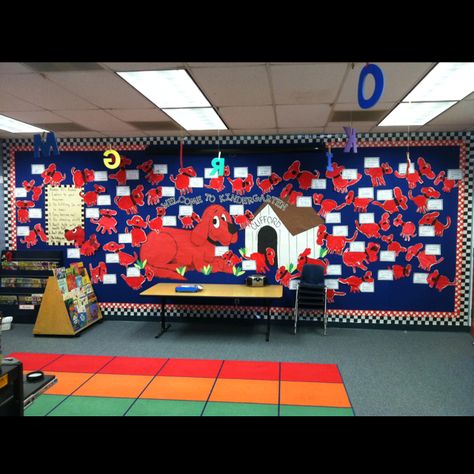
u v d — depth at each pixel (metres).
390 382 4.08
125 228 6.38
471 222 5.77
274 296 5.26
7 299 6.27
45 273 6.27
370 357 4.82
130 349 5.11
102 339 5.53
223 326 6.18
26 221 6.52
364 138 5.91
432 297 5.91
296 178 6.07
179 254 6.32
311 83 3.56
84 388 3.92
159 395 3.77
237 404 3.58
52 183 6.45
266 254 6.17
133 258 6.40
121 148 6.33
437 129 5.60
